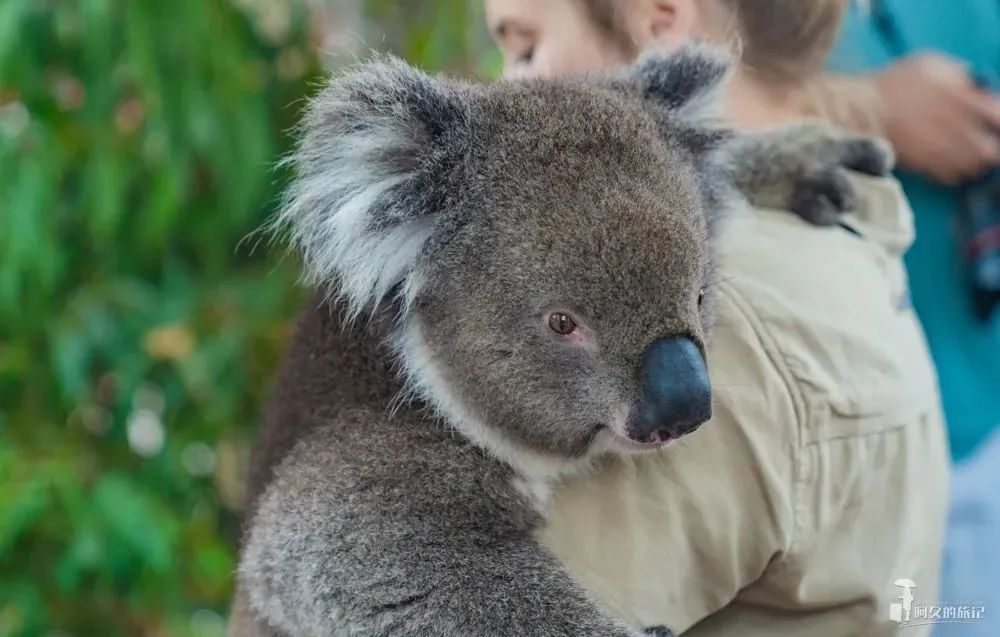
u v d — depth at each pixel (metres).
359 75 2.13
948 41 3.38
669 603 1.86
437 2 4.39
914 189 3.21
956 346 3.23
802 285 2.00
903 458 2.00
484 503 2.06
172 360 4.08
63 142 3.88
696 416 1.85
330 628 2.03
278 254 4.32
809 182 2.43
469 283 2.08
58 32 3.75
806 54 2.60
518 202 2.05
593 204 2.01
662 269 1.97
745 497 1.85
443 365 2.12
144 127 3.91
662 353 1.93
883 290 2.16
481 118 2.17
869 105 3.13
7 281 3.73
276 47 4.22
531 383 2.04
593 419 2.00
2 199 3.77
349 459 2.11
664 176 2.09
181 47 3.77
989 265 3.12
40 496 3.75
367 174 2.10
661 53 2.41
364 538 2.03
